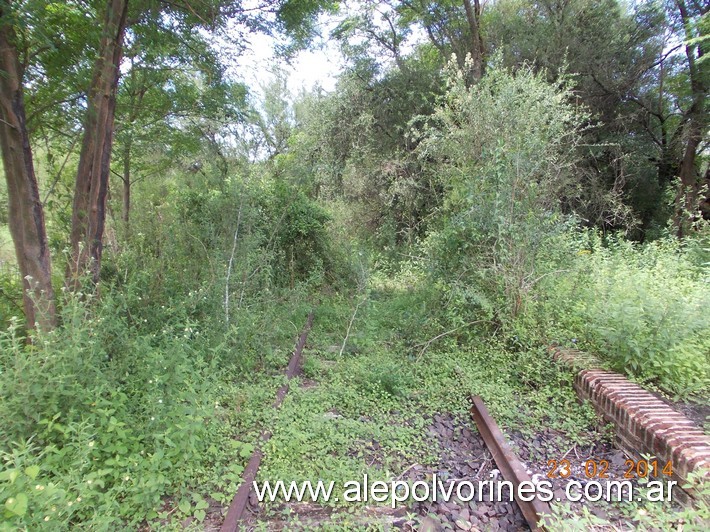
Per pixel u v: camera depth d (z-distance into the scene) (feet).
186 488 11.45
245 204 24.30
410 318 24.02
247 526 10.52
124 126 28.76
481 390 17.40
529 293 21.90
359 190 46.98
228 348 18.81
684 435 12.08
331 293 33.37
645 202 50.44
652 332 17.31
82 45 21.91
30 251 18.44
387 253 42.24
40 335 13.17
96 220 19.88
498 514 11.21
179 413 12.37
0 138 18.03
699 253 30.50
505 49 45.80
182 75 31.09
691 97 45.42
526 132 22.75
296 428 14.65
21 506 7.58
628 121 47.70
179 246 24.14
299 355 21.88
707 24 37.42
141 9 21.67
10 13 16.22
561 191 37.70
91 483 9.50
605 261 25.34
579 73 44.52
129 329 16.70
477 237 22.61
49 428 11.08
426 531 10.33
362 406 16.67
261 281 26.13
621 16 49.44
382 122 48.91
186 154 35.96
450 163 30.09
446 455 13.96
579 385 17.15
